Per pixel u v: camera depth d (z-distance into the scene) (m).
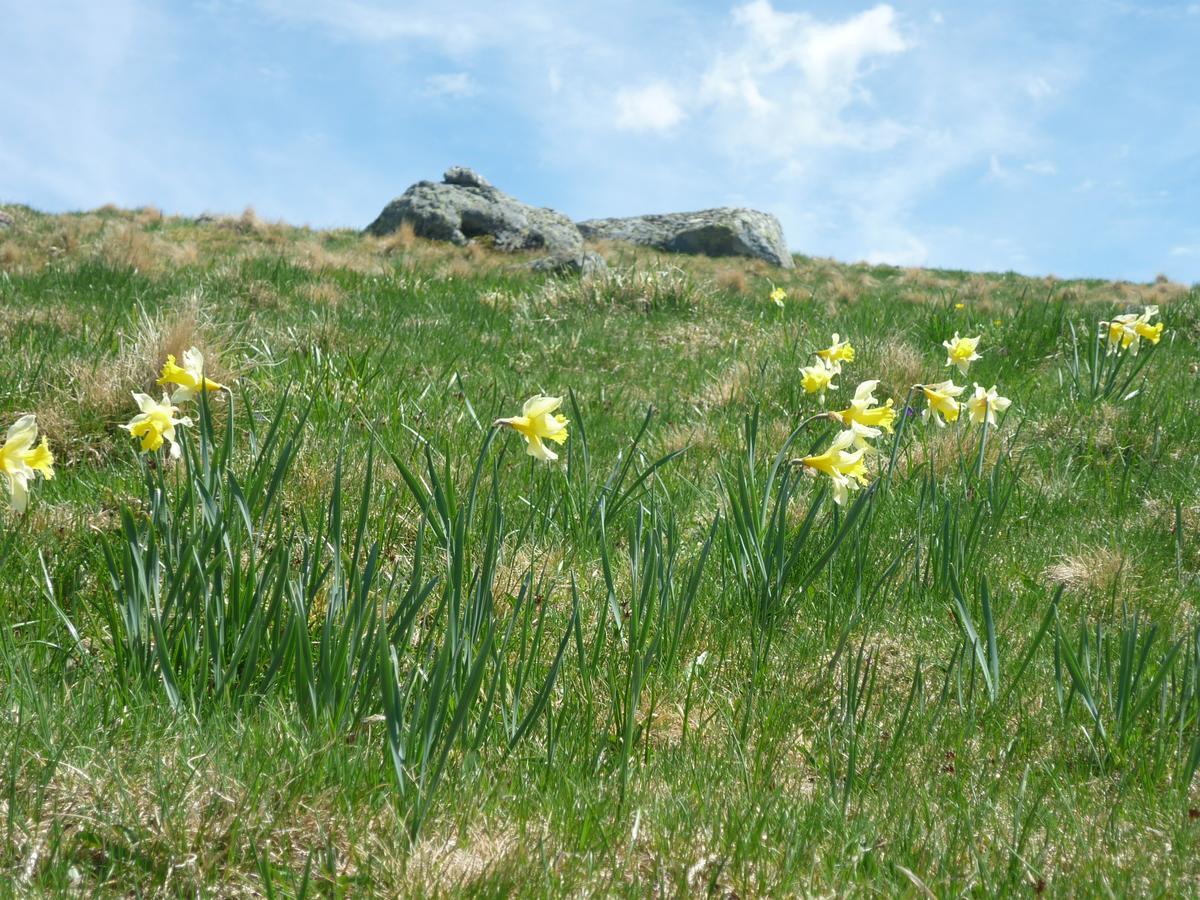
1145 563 1.92
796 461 1.72
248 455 1.96
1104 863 1.36
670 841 1.37
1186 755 1.51
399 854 1.31
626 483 2.14
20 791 1.33
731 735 1.51
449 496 1.64
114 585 1.50
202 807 1.34
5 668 1.48
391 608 1.65
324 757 1.38
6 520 1.73
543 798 1.40
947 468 2.22
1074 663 1.53
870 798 1.45
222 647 1.51
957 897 1.31
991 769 1.50
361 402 2.33
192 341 2.24
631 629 1.58
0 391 2.15
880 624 1.77
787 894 1.32
